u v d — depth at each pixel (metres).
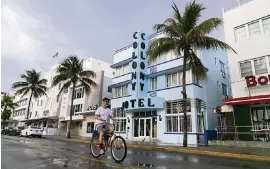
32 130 26.30
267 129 13.40
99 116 7.16
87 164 5.99
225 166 6.75
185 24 14.64
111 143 6.84
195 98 19.12
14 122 64.50
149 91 23.20
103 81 33.41
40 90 40.75
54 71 47.81
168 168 5.95
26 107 58.38
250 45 16.11
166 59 22.61
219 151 10.89
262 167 6.71
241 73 16.25
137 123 23.50
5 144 12.32
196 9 14.51
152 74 23.25
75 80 28.77
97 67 38.84
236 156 9.76
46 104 47.12
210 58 23.03
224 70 25.66
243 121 14.89
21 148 10.27
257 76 15.25
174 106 20.48
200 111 19.67
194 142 17.75
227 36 17.50
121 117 25.61
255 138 14.20
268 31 15.43
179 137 18.98
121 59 28.22
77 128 35.16
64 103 39.78
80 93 36.28
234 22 17.31
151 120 21.95
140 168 5.66
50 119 42.12
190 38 13.98
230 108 15.70
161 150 13.01
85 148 11.27
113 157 6.66
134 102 22.05
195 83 19.80
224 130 16.41
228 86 25.62
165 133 20.16
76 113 35.12
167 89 21.36
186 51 15.02
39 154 8.09
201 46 14.72
